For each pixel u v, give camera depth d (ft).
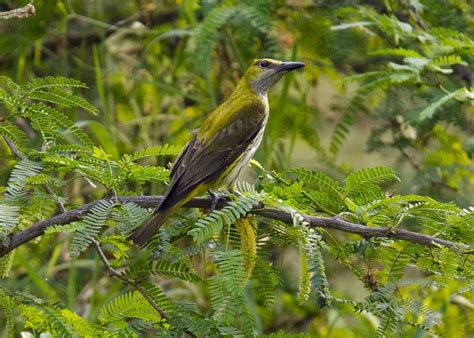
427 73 43.04
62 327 25.26
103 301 35.99
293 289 42.60
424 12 45.98
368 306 25.53
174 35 44.01
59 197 27.71
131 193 28.30
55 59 46.91
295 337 24.62
